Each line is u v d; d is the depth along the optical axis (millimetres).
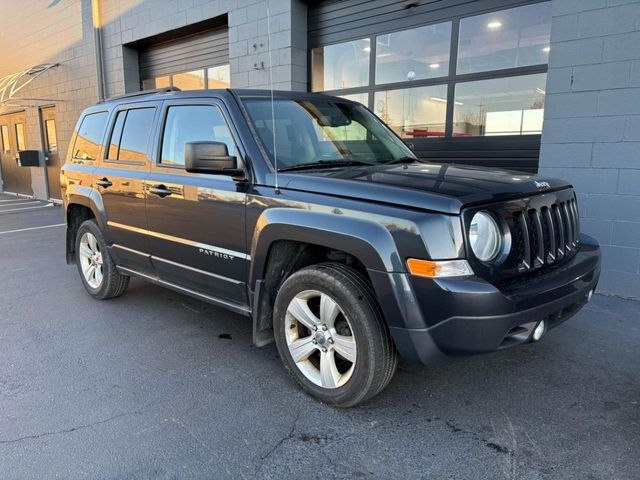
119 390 3018
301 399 2900
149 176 3838
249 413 2750
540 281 2504
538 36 5305
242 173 3109
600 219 4785
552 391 2965
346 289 2590
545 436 2510
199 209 3375
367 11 6746
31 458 2354
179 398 2918
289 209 2801
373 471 2258
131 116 4199
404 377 3156
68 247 5145
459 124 6055
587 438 2486
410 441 2480
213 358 3480
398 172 2926
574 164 4852
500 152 5734
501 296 2260
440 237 2279
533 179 2818
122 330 4023
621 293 4770
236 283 3227
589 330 3914
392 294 2381
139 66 10898
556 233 2822
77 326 4117
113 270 4582
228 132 3266
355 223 2504
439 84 6168
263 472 2260
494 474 2229
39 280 5625
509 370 3238
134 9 9977
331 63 7293
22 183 15617
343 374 2785
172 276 3822
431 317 2311
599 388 3000
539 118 5414
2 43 15125
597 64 4590
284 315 2965
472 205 2355
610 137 4621
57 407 2818
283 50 7344
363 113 4109
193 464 2314
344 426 2617
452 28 5941
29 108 14250
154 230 3830
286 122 3381
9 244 7867
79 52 11750
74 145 5023
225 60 8984
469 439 2494
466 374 3188
